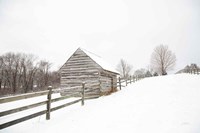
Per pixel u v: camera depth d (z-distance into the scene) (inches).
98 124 230.1
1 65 2305.6
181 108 261.3
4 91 2122.3
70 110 341.1
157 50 2092.8
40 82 2679.6
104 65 735.7
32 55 2588.6
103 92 652.7
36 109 368.8
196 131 175.6
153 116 238.2
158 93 429.4
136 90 580.1
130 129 199.5
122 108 313.3
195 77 775.1
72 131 210.5
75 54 688.4
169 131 181.9
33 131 217.0
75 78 665.6
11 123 199.3
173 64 2036.2
